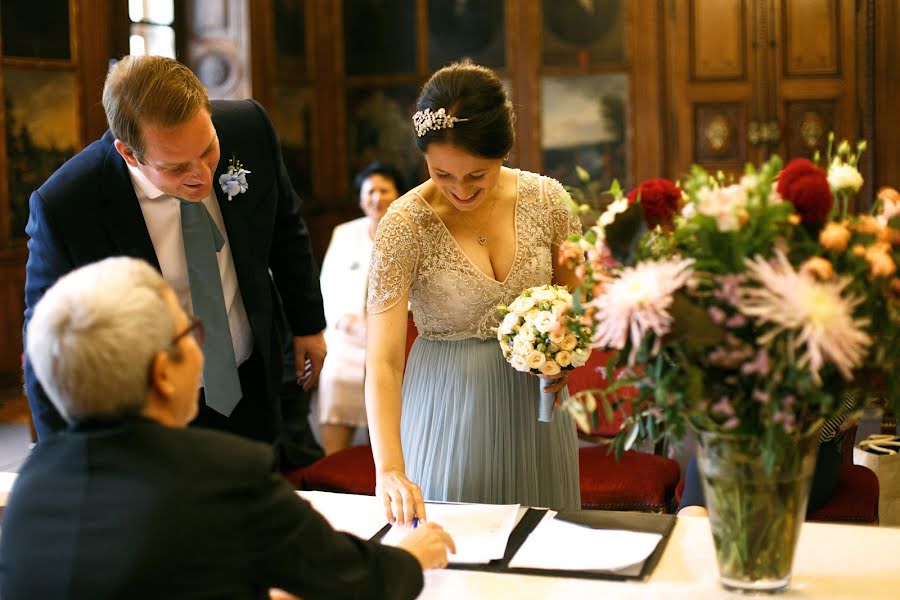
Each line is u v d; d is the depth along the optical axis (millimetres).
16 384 7246
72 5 7410
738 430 1774
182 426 1655
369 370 2500
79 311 1521
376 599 1692
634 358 1749
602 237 1835
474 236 2609
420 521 2279
